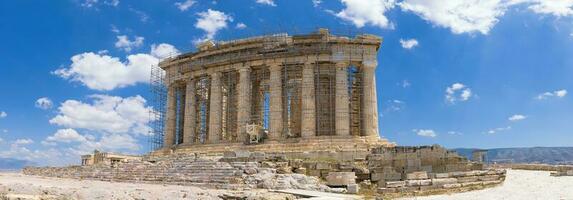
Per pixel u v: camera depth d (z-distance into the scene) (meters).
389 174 36.25
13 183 30.33
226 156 44.88
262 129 59.34
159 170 45.00
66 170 57.34
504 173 39.22
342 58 57.16
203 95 67.31
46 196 26.94
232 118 63.00
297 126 61.78
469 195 31.45
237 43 62.00
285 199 28.83
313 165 38.66
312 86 57.25
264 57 59.31
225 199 29.78
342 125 55.56
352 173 35.47
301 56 58.12
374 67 57.66
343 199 28.38
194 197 29.34
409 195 32.19
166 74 69.44
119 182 44.47
